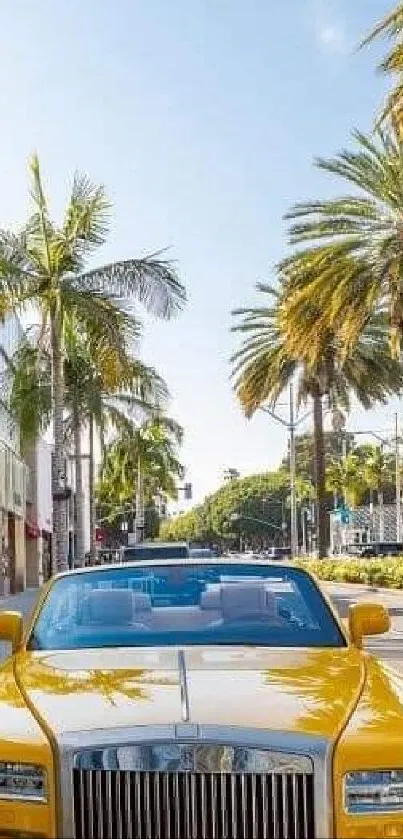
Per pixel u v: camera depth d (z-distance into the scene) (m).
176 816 4.32
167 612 6.17
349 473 122.00
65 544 30.81
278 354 48.41
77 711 4.72
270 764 4.36
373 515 126.62
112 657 5.57
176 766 4.33
